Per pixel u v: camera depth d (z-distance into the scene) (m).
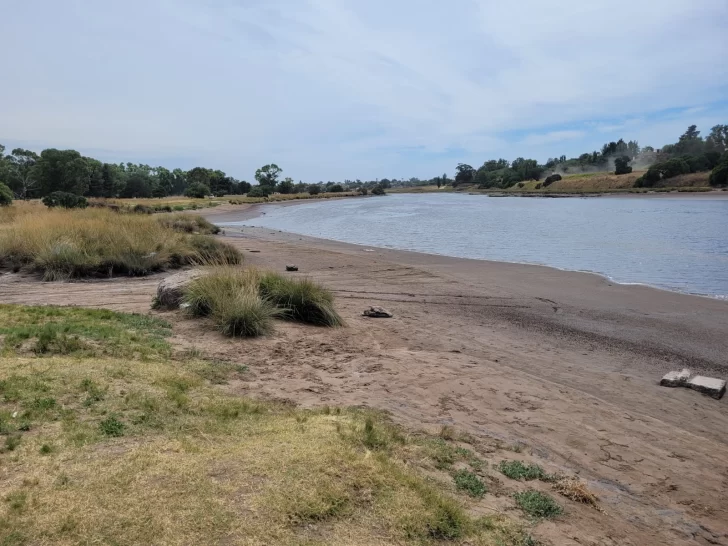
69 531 2.55
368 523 2.91
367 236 28.00
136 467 3.14
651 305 11.34
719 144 128.50
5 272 12.86
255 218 47.00
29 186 83.50
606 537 3.34
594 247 21.94
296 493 3.02
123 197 100.81
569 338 8.84
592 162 153.12
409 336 8.37
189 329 7.29
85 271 12.84
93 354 5.44
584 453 4.56
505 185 144.25
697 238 24.61
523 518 3.38
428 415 5.06
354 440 3.91
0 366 4.64
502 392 5.83
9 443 3.31
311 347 7.02
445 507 3.15
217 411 4.25
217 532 2.65
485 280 14.23
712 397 6.35
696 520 3.72
